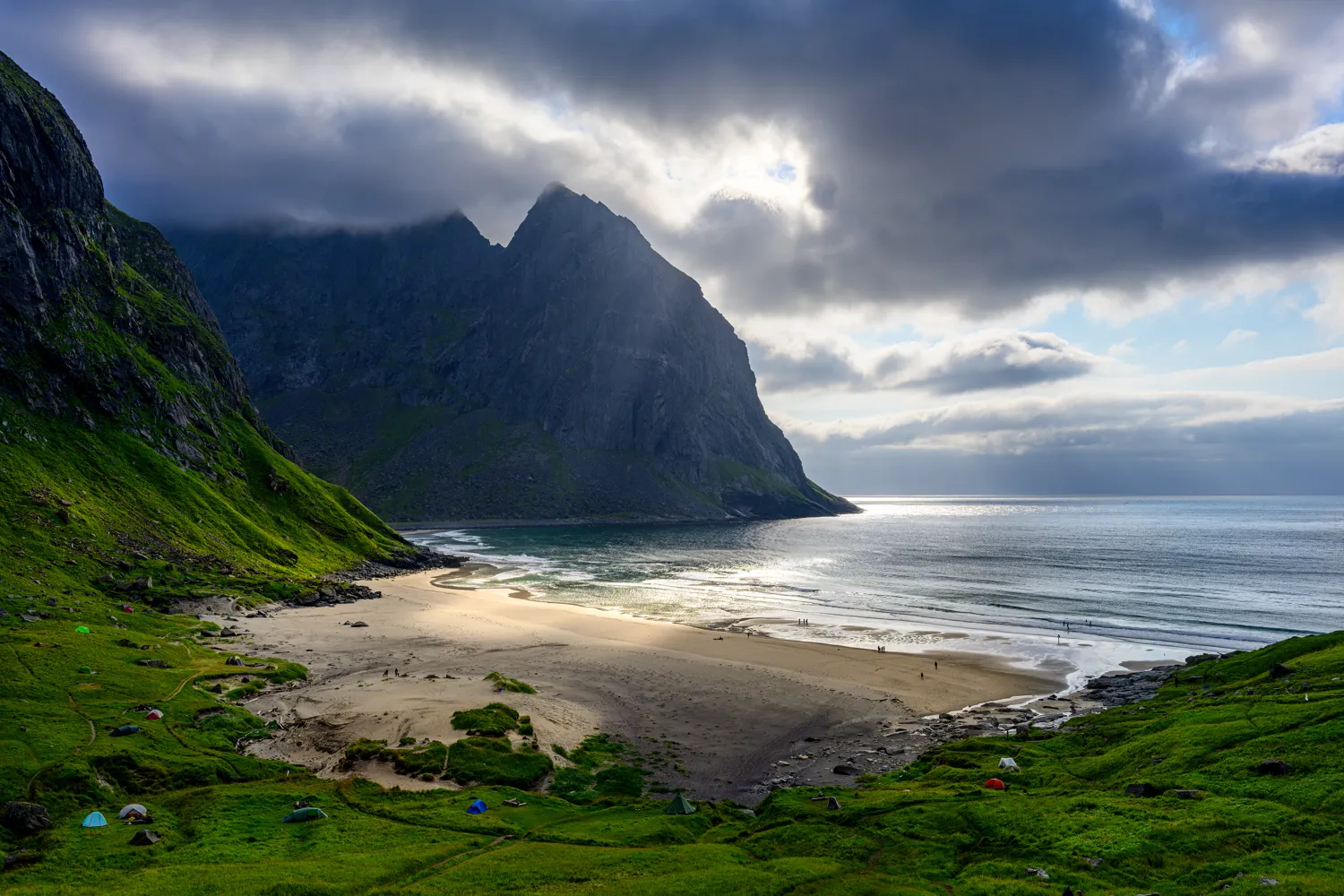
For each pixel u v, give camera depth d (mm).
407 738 54281
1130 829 34656
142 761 47281
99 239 180125
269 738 55781
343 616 108250
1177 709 54969
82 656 65438
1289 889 27328
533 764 50500
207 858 35094
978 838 36219
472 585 154000
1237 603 121062
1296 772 38344
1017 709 65875
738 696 69125
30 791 41312
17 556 92000
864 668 79875
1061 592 135750
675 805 43500
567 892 31266
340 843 37562
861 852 35375
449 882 32312
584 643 91438
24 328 137000
